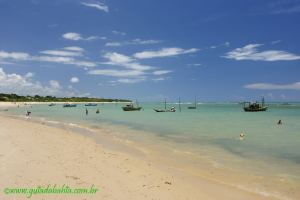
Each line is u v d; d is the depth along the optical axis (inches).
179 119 2340.1
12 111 3592.5
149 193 438.0
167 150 866.1
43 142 836.6
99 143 962.7
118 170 563.2
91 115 2888.8
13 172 483.8
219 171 622.8
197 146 946.7
